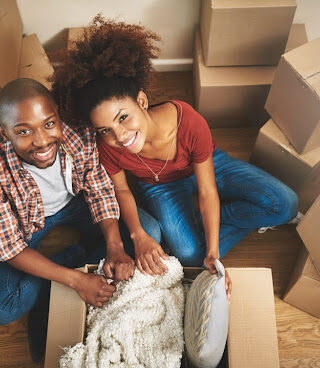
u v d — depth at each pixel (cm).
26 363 144
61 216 144
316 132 138
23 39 176
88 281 115
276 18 150
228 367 105
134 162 132
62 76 104
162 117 122
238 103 178
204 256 144
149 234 138
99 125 105
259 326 108
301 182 160
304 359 144
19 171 112
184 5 175
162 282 119
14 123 94
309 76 130
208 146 127
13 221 117
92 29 111
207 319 99
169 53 199
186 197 149
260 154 166
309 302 144
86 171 128
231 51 164
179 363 105
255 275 113
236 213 153
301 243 166
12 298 129
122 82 103
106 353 104
